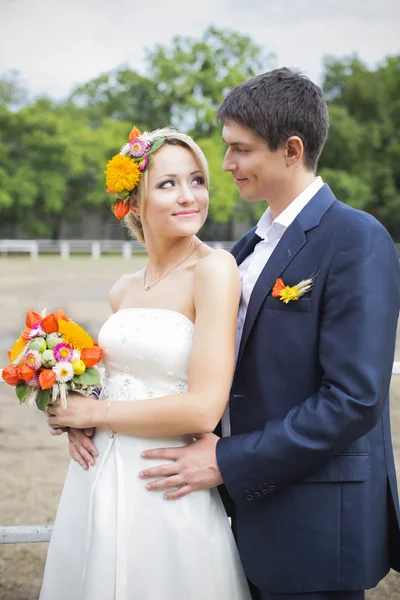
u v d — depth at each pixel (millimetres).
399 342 6848
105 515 1666
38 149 27797
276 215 1734
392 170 30234
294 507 1612
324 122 1628
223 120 1655
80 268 16578
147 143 1712
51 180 27578
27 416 4750
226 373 1592
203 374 1585
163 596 1634
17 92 32469
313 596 1622
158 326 1694
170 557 1640
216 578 1665
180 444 1712
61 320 1679
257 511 1657
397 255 1579
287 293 1569
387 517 1700
